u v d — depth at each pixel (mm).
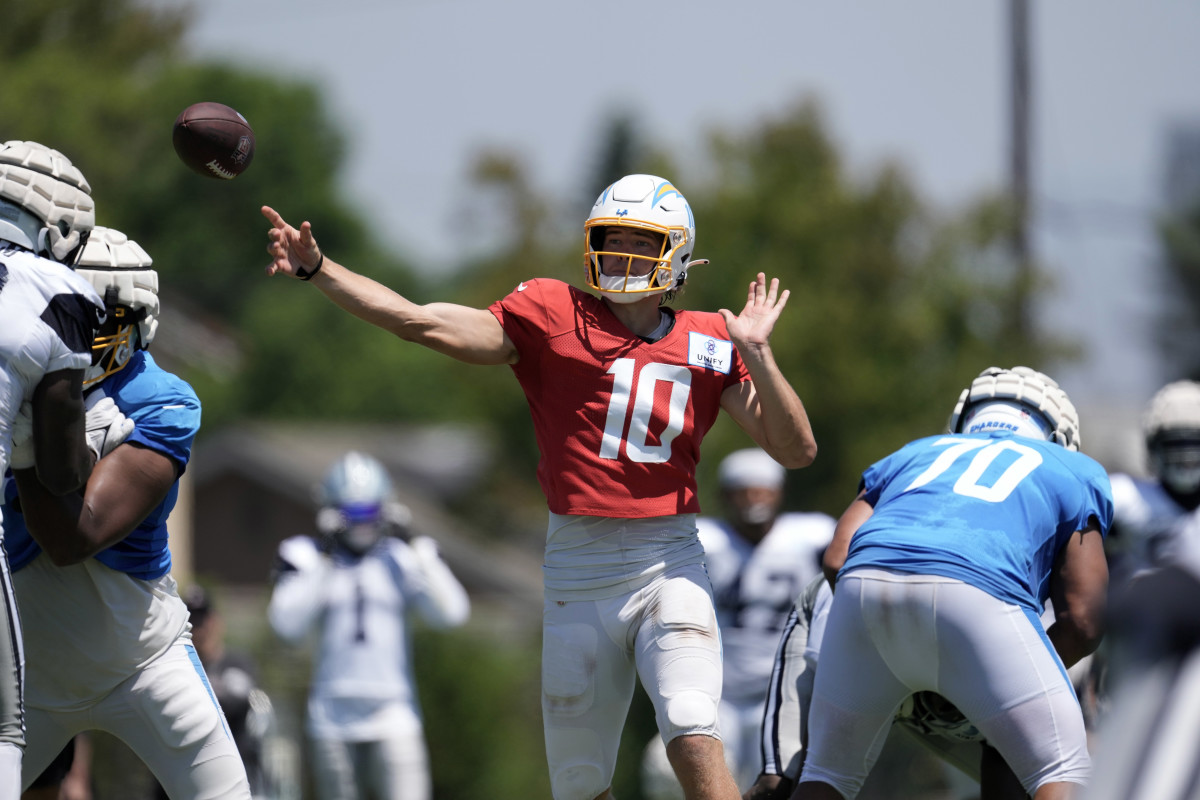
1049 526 16078
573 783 16922
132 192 135750
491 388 91312
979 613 15227
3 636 13562
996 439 17062
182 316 135500
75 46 112312
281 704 55031
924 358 73500
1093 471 16609
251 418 181625
